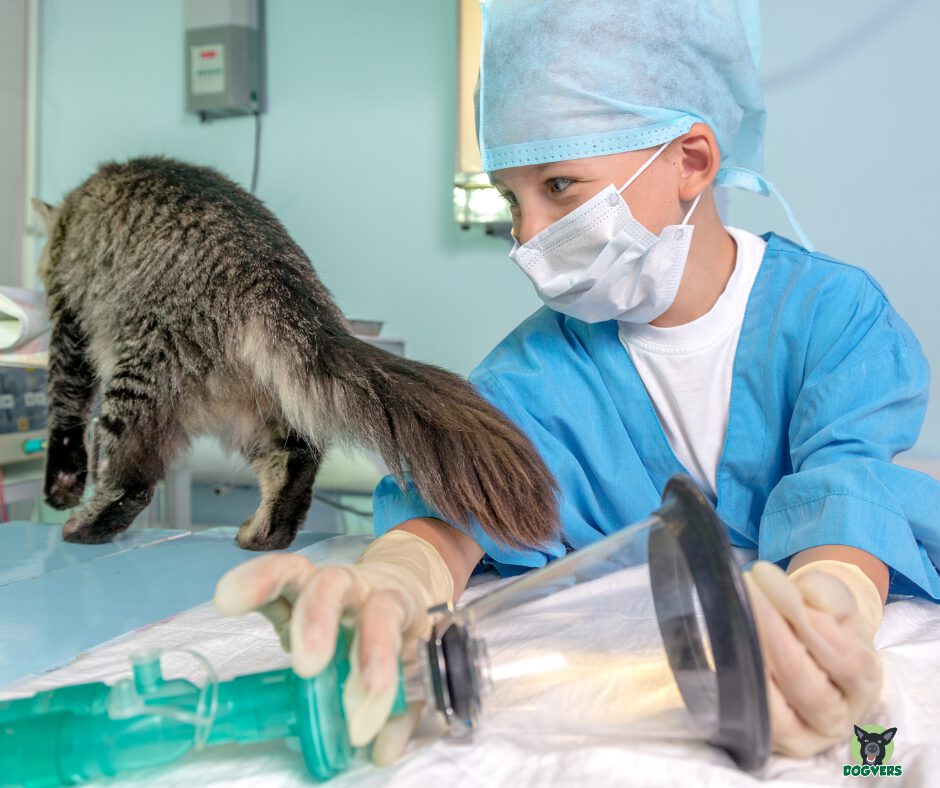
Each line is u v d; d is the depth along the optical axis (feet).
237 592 1.67
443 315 8.09
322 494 7.20
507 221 7.39
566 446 3.62
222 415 5.40
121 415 5.24
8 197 9.23
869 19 6.50
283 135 8.54
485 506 3.06
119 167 6.39
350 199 8.34
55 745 1.68
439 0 7.92
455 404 3.61
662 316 3.47
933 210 6.44
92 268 5.93
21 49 9.28
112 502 5.00
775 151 6.81
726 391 3.38
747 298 3.39
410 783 1.70
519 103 3.01
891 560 2.55
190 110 8.48
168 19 8.91
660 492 3.52
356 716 1.54
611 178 3.06
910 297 6.54
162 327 5.33
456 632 1.77
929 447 6.42
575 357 3.63
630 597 1.87
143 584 3.75
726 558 1.58
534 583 1.87
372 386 4.24
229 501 8.09
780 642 1.74
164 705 1.71
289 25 8.44
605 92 2.98
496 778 1.72
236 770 1.79
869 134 6.57
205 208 5.64
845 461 2.77
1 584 3.77
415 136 8.08
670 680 1.78
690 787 1.65
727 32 3.18
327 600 1.65
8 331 6.21
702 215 3.32
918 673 2.30
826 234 6.74
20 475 6.43
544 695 1.79
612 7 2.96
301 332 4.90
